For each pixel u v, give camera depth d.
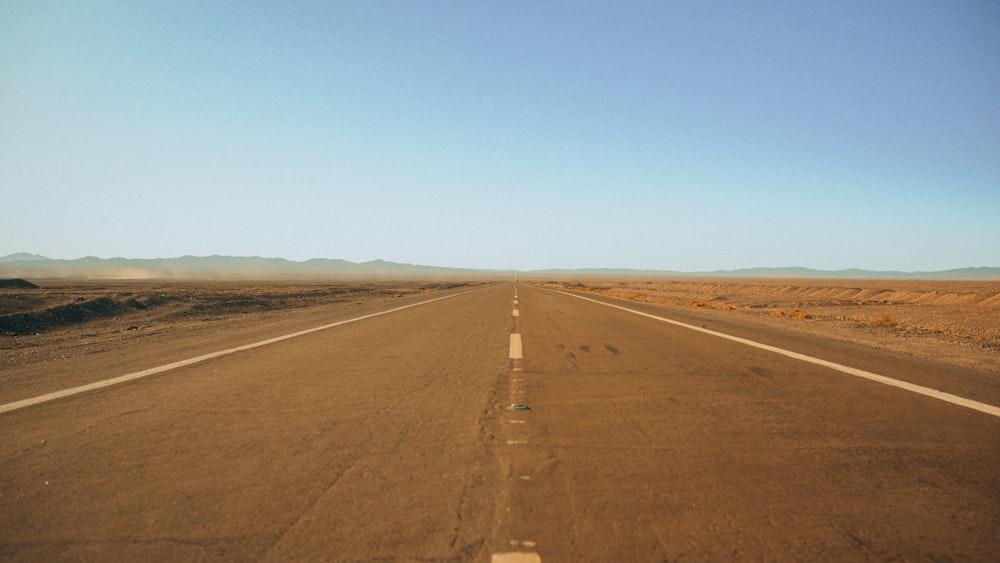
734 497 3.28
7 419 5.04
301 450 4.14
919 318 26.72
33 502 3.20
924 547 2.69
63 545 2.70
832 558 2.57
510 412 5.34
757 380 7.00
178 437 4.48
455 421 5.00
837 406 5.61
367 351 9.56
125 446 4.24
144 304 23.50
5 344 11.45
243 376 7.20
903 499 3.26
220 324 15.22
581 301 29.42
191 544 2.69
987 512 3.08
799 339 11.76
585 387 6.56
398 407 5.54
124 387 6.47
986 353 10.13
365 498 3.24
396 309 21.59
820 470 3.74
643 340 11.30
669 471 3.71
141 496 3.28
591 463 3.87
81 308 19.50
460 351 9.60
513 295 38.78
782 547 2.67
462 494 3.30
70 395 6.04
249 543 2.70
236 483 3.48
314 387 6.51
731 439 4.45
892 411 5.39
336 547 2.65
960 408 5.52
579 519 2.96
